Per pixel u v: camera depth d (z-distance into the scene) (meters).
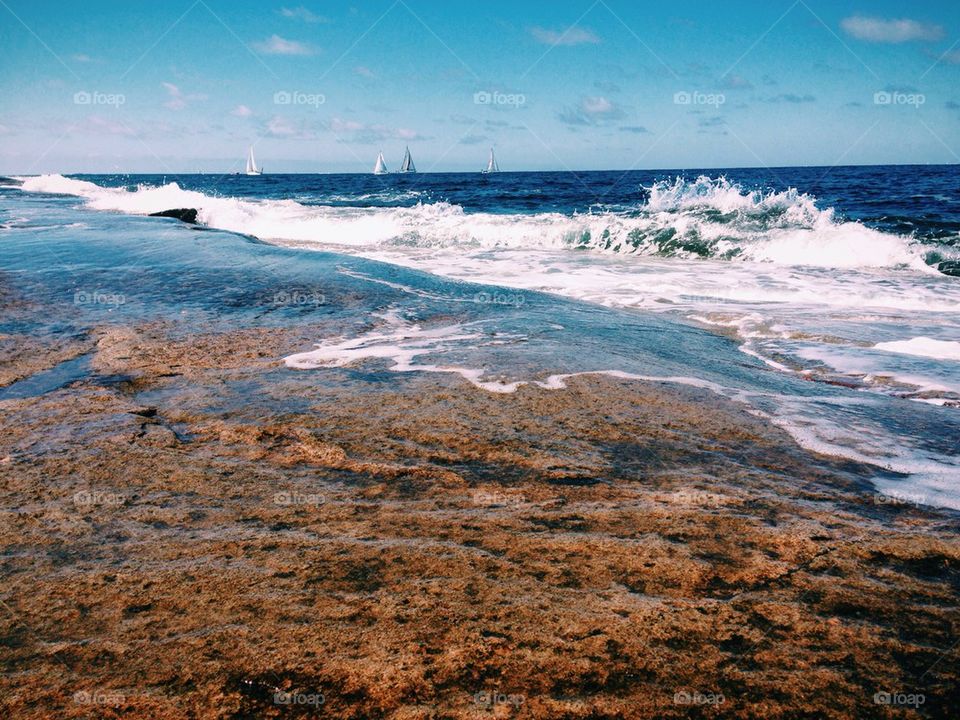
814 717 1.40
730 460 2.94
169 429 3.18
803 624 1.72
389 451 2.92
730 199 17.44
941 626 1.72
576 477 2.69
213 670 1.52
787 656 1.58
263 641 1.62
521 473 2.72
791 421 3.54
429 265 11.91
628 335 5.49
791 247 12.70
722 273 10.80
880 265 11.70
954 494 2.65
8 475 2.63
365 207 25.61
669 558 2.04
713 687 1.48
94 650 1.59
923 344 5.83
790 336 6.27
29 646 1.61
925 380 4.66
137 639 1.63
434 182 64.12
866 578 1.96
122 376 4.00
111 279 6.74
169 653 1.58
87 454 2.85
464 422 3.28
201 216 19.58
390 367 4.23
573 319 6.02
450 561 2.00
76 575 1.92
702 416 3.52
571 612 1.75
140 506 2.38
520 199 31.50
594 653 1.58
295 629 1.66
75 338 4.81
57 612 1.74
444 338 5.05
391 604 1.78
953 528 2.32
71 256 7.99
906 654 1.60
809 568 2.01
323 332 5.18
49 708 1.41
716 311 7.47
